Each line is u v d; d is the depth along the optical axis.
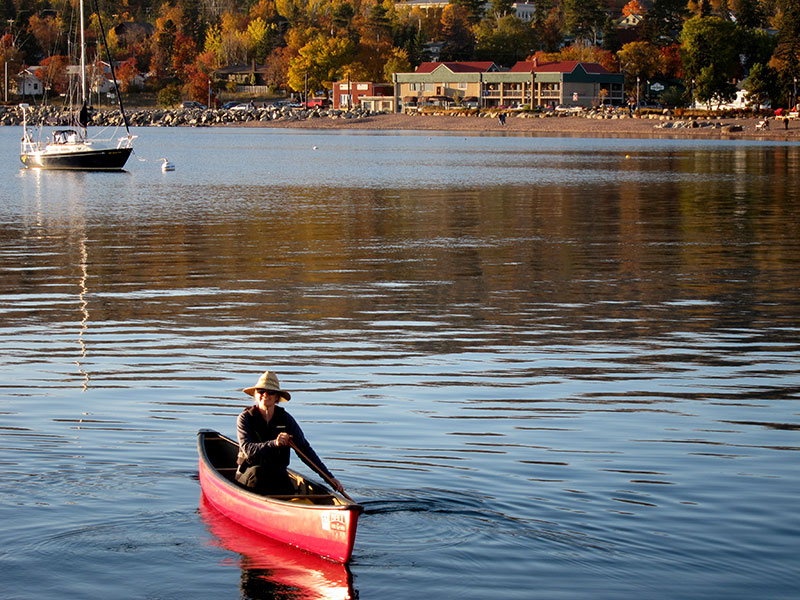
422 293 23.70
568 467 11.91
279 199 48.22
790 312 21.48
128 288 24.30
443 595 8.82
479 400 14.92
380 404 14.70
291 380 16.09
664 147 108.12
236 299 22.94
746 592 8.84
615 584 8.98
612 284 24.92
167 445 12.74
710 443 12.90
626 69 197.25
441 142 121.44
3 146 108.25
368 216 40.41
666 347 18.41
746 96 158.75
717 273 26.52
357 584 9.04
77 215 40.88
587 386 15.77
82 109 75.19
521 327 20.08
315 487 10.21
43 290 23.98
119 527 10.20
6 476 11.51
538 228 36.53
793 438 13.13
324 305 22.28
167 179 62.00
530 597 8.77
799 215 41.09
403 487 11.20
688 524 10.23
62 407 14.45
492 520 10.30
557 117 174.00
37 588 8.95
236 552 9.71
